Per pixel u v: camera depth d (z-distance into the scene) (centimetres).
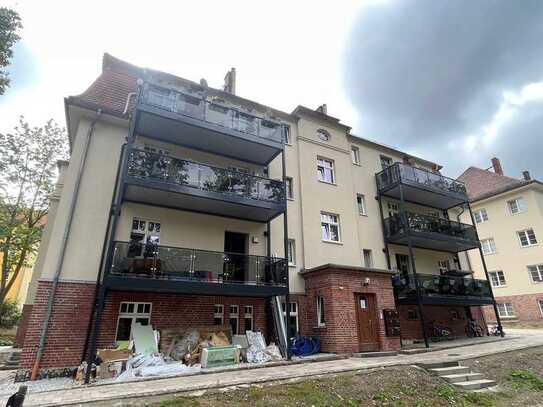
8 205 1867
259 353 1034
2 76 990
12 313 2386
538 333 1775
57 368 866
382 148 1941
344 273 1241
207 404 588
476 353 1089
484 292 1706
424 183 1752
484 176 2908
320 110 1870
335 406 628
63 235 993
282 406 603
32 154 1927
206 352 928
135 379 775
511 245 2550
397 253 1742
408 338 1508
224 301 1169
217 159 1362
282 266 1158
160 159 1076
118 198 958
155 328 1027
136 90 1294
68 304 938
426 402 694
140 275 940
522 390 808
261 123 1344
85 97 1165
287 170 1527
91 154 1120
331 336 1153
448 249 1911
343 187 1661
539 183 2436
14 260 1961
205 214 1262
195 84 1377
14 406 416
